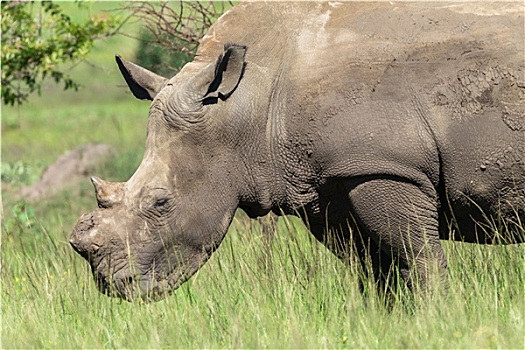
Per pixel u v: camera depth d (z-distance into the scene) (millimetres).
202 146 16312
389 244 16312
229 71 16203
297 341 14828
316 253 17969
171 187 16219
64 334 16406
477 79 15938
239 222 23219
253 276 17469
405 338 14797
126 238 16062
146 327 15805
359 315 15555
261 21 16812
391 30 16297
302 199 16625
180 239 16328
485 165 15984
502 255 16969
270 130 16422
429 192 16172
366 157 16016
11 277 20109
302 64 16406
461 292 15938
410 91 15984
